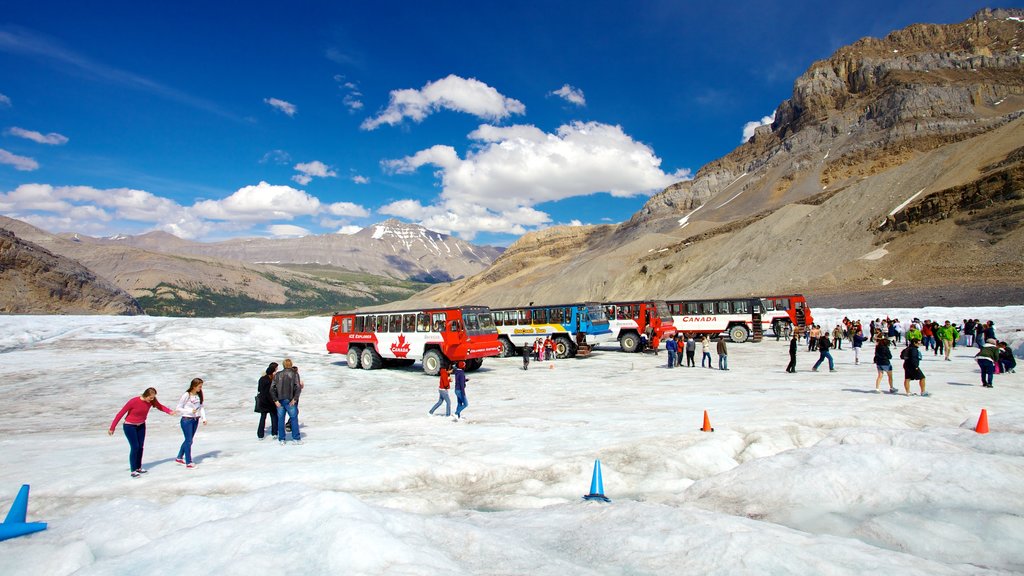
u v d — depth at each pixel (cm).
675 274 12019
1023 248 6400
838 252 8981
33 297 11431
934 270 7075
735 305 3950
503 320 3281
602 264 14588
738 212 17875
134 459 882
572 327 3078
